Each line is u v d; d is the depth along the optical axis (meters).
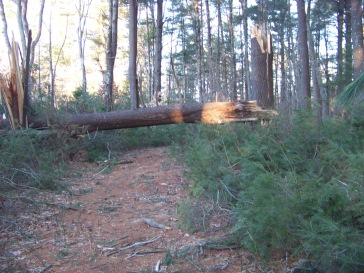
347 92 4.36
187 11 30.38
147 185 6.77
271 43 9.68
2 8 20.89
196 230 4.81
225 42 34.34
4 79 8.89
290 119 6.01
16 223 4.98
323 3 25.25
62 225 5.04
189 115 9.42
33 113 9.38
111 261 4.10
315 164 4.78
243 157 5.23
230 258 4.04
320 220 3.32
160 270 3.84
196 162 5.83
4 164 6.16
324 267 3.39
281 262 3.78
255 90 9.60
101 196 6.36
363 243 3.12
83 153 8.97
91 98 11.94
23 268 3.88
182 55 34.28
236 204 4.71
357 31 13.00
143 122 9.62
